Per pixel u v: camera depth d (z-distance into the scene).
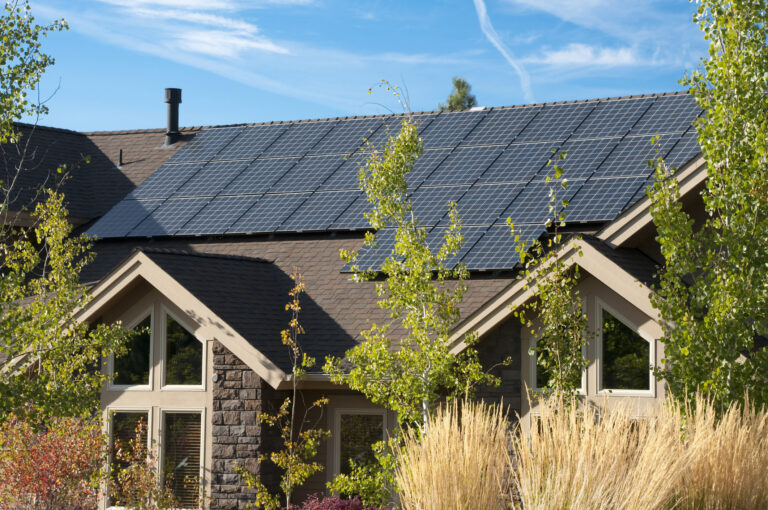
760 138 15.27
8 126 18.33
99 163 31.48
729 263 15.39
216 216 26.72
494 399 19.42
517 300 18.83
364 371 18.05
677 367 15.23
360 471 18.34
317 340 21.92
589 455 11.22
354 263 23.73
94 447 20.45
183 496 21.42
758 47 15.57
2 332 17.23
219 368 21.17
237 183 28.09
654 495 11.02
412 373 17.75
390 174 18.41
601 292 18.80
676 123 24.58
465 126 27.52
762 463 12.62
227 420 20.98
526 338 19.27
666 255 15.65
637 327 18.42
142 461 21.34
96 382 20.48
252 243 25.67
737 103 15.45
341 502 18.98
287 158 28.67
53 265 21.31
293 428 21.36
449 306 17.88
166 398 21.80
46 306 20.41
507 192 23.81
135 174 30.55
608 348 18.67
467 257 21.95
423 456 11.41
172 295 21.42
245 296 22.56
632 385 18.36
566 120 26.34
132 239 27.06
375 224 18.47
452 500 10.91
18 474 19.91
